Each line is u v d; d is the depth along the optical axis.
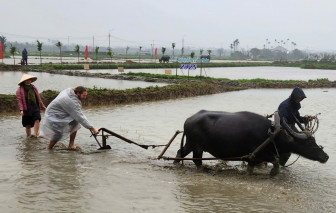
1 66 45.19
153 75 37.75
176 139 10.71
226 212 5.71
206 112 7.99
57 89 24.75
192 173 7.70
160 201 6.06
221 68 76.06
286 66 106.38
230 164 8.55
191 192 6.54
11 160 8.05
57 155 8.61
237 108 17.91
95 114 14.80
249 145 7.39
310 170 8.12
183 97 22.52
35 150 8.96
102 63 64.06
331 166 8.45
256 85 32.44
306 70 82.75
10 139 9.96
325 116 15.84
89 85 28.56
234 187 6.85
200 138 7.77
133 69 57.28
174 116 14.80
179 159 8.04
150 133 11.40
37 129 10.25
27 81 10.02
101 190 6.45
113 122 13.12
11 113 14.41
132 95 19.27
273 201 6.20
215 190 6.67
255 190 6.70
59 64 57.44
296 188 6.90
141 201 6.02
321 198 6.39
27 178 6.91
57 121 8.95
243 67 89.56
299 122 7.76
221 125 7.54
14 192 6.19
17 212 5.42
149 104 18.61
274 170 7.56
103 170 7.62
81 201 5.92
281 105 7.64
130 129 11.93
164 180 7.15
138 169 7.81
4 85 25.94
